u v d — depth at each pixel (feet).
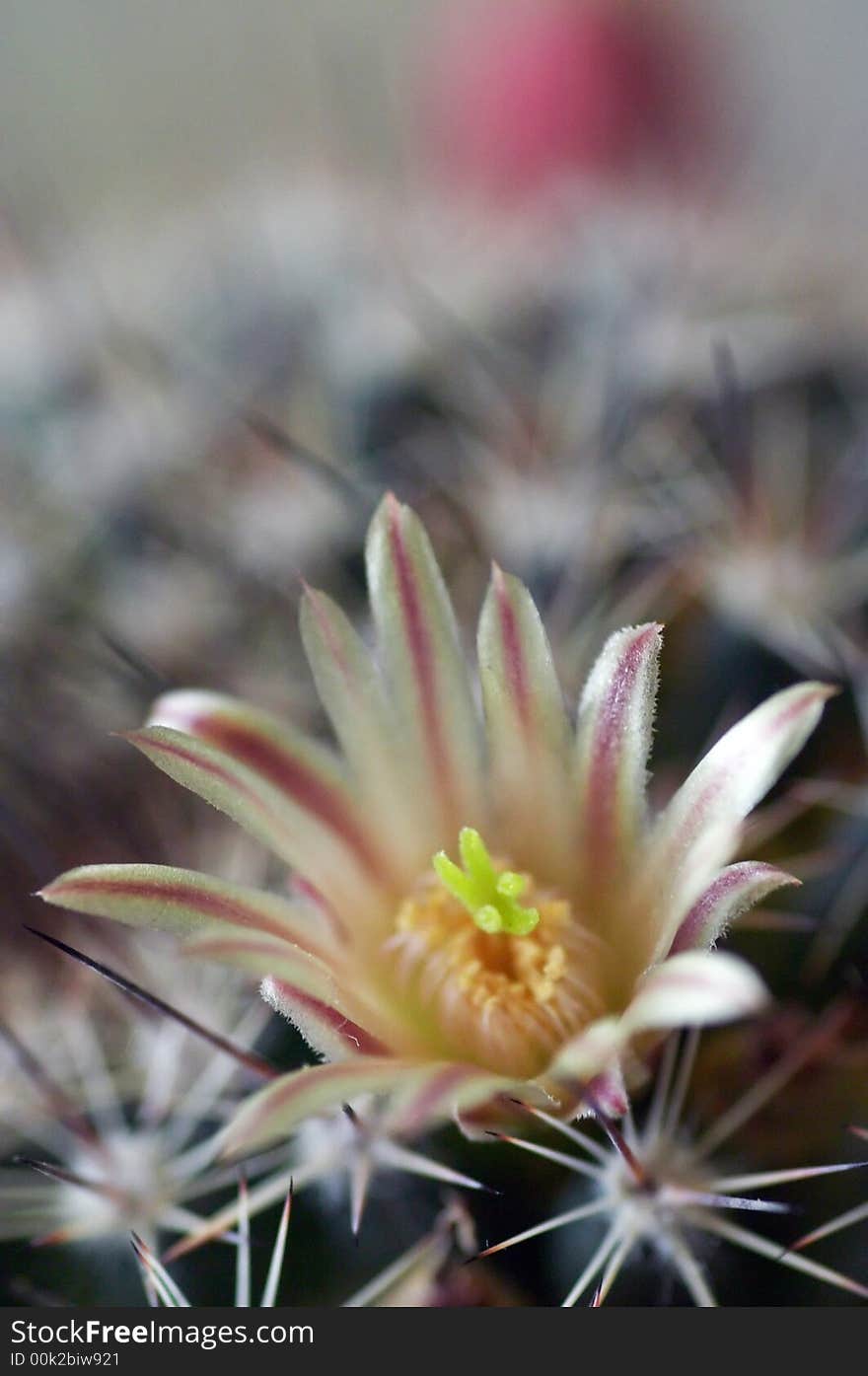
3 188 0.50
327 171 0.48
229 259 0.37
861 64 0.64
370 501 0.31
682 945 0.23
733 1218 0.25
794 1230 0.26
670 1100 0.26
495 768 0.25
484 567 0.30
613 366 0.33
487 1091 0.23
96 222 0.54
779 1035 0.26
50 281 0.38
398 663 0.25
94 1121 0.27
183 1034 0.27
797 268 0.37
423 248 0.38
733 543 0.30
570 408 0.33
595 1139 0.25
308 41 0.65
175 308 0.36
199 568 0.32
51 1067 0.28
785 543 0.30
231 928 0.23
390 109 0.54
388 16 0.65
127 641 0.31
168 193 0.61
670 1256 0.25
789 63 0.65
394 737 0.25
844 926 0.27
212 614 0.31
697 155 0.57
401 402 0.33
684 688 0.29
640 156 0.50
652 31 0.58
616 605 0.29
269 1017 0.27
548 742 0.25
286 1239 0.26
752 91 0.64
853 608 0.30
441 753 0.25
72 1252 0.26
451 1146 0.25
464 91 0.59
